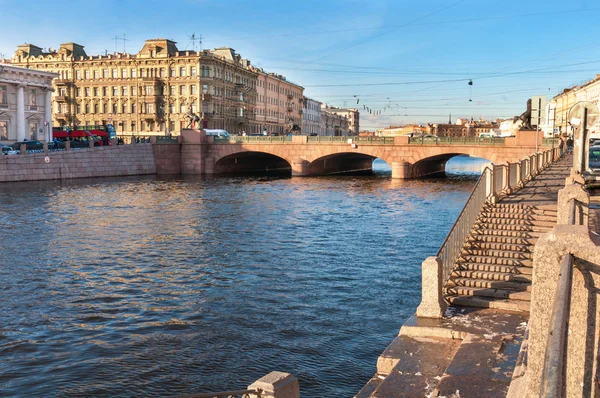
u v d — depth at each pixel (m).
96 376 12.12
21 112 75.06
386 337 14.30
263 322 15.46
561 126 99.94
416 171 77.50
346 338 14.23
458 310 10.43
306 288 18.91
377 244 26.89
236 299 17.66
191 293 18.41
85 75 105.12
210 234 29.70
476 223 14.64
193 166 79.50
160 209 39.81
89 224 32.59
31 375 12.19
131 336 14.49
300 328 14.98
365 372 12.22
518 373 6.44
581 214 9.57
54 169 62.22
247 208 40.84
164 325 15.32
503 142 65.19
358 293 18.27
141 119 101.56
